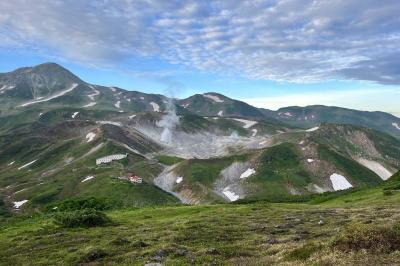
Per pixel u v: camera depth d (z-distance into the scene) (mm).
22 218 95750
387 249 24516
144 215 76688
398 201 69188
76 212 65000
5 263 38906
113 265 32844
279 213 64062
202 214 68188
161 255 34562
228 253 33719
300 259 26281
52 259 38594
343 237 26688
